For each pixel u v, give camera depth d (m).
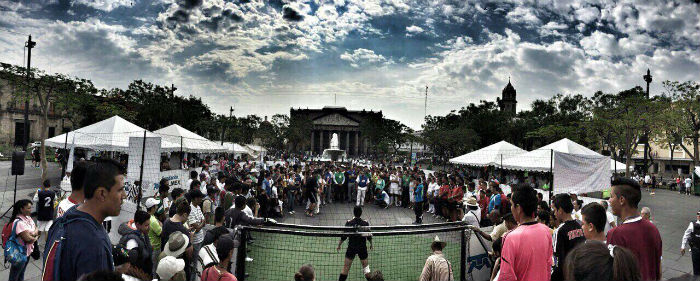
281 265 5.56
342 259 6.77
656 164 47.09
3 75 18.12
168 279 3.88
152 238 5.42
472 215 8.52
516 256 2.94
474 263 5.92
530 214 3.12
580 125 31.31
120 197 2.26
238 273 4.85
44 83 18.44
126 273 3.63
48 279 2.02
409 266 6.33
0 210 11.39
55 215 8.40
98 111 32.44
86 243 2.03
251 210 8.41
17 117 49.34
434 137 50.97
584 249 1.70
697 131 30.09
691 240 7.53
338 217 14.44
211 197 8.07
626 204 3.14
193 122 55.75
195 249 6.07
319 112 131.00
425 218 14.89
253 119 74.88
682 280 3.11
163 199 7.21
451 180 14.05
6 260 5.17
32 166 27.39
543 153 15.44
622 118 26.70
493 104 64.75
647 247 2.95
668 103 26.73
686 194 27.23
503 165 16.44
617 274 1.55
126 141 13.91
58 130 54.47
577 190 9.14
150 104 46.91
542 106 51.03
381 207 17.19
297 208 16.44
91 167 2.20
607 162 9.65
